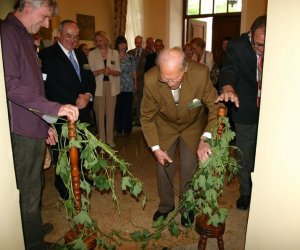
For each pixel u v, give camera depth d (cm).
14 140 162
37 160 176
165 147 217
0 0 456
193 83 190
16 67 150
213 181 163
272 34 73
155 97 199
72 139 133
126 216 258
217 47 783
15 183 86
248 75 231
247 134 244
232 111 245
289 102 75
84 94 260
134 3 771
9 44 148
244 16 654
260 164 82
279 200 82
